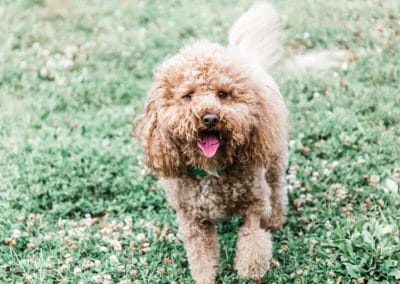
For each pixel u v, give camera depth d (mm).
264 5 2068
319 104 2340
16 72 2766
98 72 2721
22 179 2133
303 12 2955
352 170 2057
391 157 2084
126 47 2885
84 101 2578
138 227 1972
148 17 3205
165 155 1708
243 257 1742
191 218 1771
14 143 2312
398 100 2305
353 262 1752
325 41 2699
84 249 1895
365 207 1927
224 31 2900
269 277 1778
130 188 2104
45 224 1984
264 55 2023
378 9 2846
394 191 1948
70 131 2402
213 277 1770
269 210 1804
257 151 1703
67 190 2094
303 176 2074
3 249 1918
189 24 3018
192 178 1733
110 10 3328
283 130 1786
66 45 2984
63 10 3350
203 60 1648
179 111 1636
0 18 3275
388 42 2594
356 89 2375
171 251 1896
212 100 1616
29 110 2521
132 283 1798
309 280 1752
